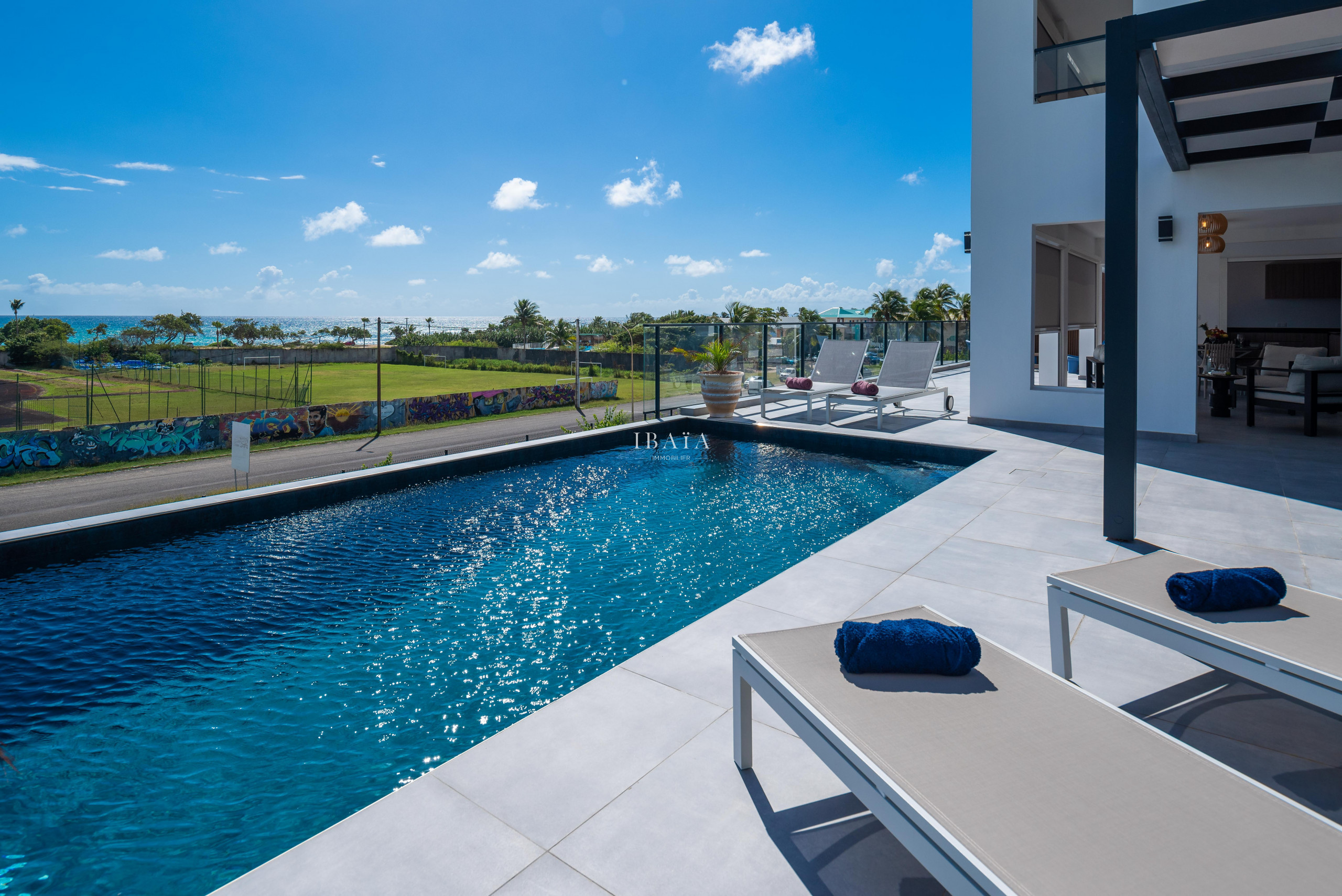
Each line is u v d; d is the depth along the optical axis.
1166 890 1.05
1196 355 7.29
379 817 1.81
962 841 1.15
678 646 2.81
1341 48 4.74
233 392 27.84
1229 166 7.04
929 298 43.25
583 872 1.61
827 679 1.73
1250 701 2.34
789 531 5.27
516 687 3.03
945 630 1.78
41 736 2.72
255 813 2.23
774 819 1.78
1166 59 4.92
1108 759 1.39
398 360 40.62
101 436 13.33
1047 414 8.36
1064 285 10.05
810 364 14.15
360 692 3.01
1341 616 2.08
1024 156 8.22
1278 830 1.18
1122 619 2.22
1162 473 5.96
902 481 6.80
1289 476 5.74
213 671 3.23
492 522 5.61
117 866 2.01
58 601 4.08
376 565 4.63
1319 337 14.20
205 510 5.41
